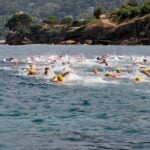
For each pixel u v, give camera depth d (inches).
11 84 1455.5
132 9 7081.7
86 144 658.8
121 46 5787.4
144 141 674.8
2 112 913.5
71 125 783.1
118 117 860.6
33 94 1209.4
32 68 1941.4
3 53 4303.6
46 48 5762.8
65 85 1403.8
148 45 5905.5
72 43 7180.1
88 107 981.8
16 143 659.4
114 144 658.2
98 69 2015.3
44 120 827.4
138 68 2026.3
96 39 6776.6
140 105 1008.9
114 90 1277.1
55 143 661.9
